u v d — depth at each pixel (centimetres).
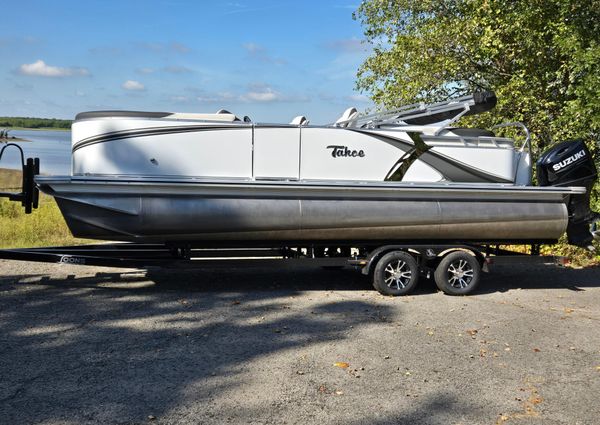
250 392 462
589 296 872
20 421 398
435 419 427
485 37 1305
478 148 876
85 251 802
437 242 865
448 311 747
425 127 861
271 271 973
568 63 1230
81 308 689
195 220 737
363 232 805
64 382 468
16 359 515
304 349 571
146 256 820
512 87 1299
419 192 823
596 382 515
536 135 1335
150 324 634
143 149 745
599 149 1227
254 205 758
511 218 854
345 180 818
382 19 1606
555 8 1270
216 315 679
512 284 949
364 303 773
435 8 1544
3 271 884
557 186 880
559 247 1205
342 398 458
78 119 745
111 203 713
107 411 419
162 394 452
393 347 588
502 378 516
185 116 777
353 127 859
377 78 1555
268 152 788
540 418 437
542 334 657
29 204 769
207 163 766
